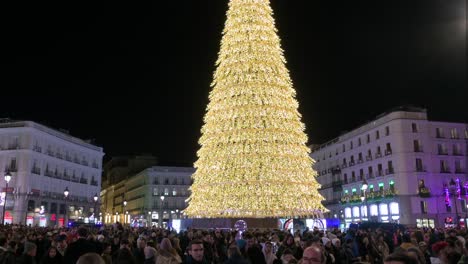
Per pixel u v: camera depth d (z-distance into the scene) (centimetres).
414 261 495
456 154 7706
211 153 3916
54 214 8200
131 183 13625
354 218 8556
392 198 7444
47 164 8162
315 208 3919
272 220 3872
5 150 7644
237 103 3900
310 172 3997
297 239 1991
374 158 8112
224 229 3541
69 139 8950
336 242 1808
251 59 4016
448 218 7269
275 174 3741
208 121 4091
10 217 7325
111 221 15512
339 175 9294
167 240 1098
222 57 4188
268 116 3866
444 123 7800
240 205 3688
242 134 3794
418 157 7475
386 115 7894
